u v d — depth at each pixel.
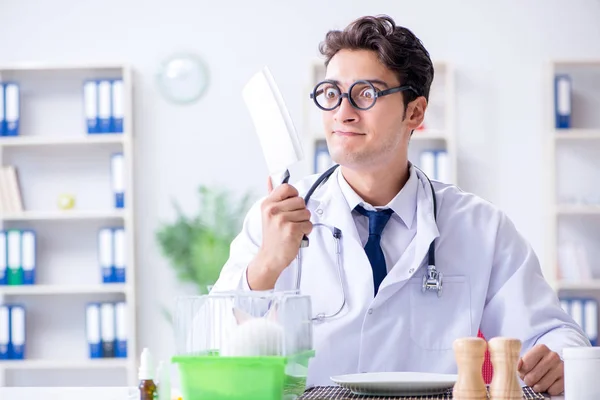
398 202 2.04
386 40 1.88
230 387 1.33
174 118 5.23
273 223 1.76
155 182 5.21
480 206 2.14
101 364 4.95
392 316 1.99
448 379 1.52
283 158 1.58
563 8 5.17
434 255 2.03
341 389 1.61
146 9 5.26
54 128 5.27
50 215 5.05
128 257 5.02
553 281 4.89
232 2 5.23
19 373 5.17
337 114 1.88
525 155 5.14
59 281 5.25
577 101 5.17
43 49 5.29
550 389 1.63
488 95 5.15
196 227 5.08
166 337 5.15
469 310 2.03
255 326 1.35
